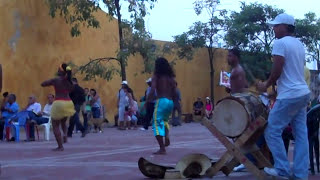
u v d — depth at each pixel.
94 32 24.45
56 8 21.72
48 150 11.65
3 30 20.53
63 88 11.45
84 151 11.32
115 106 25.84
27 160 9.68
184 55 31.56
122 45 24.02
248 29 32.38
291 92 6.42
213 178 7.14
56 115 11.38
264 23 32.72
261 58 32.16
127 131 19.78
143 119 21.70
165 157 9.86
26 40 21.38
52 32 22.47
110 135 17.25
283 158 6.56
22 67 21.22
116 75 25.61
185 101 31.97
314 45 33.88
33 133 15.72
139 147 12.27
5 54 20.55
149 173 7.24
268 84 6.62
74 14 22.81
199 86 33.03
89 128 19.67
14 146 13.05
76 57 23.56
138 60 28.22
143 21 24.03
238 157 6.77
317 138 7.79
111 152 11.02
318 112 7.64
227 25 32.53
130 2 23.66
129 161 9.30
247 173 7.61
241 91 7.60
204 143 13.20
